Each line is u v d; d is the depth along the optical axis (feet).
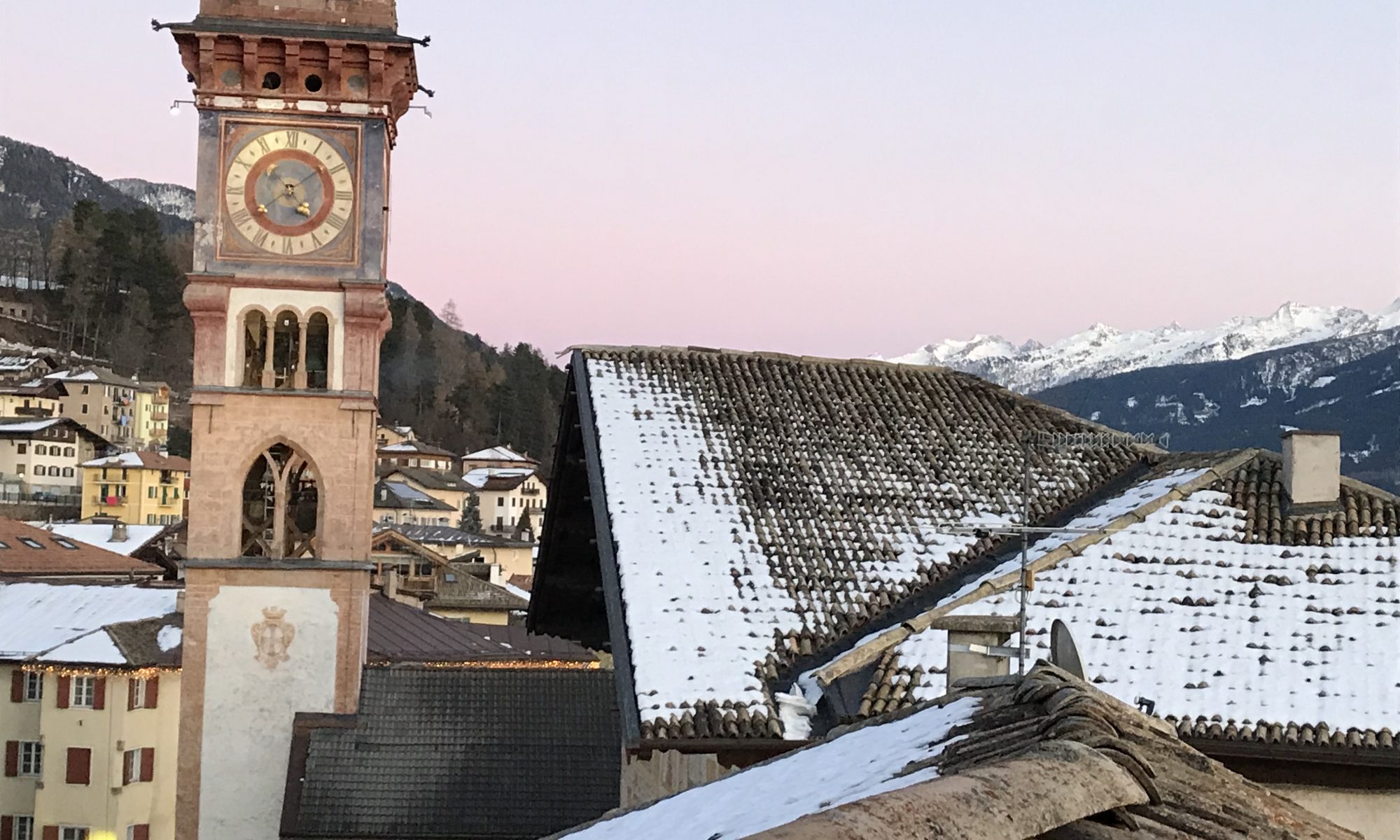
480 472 634.84
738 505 101.30
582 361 116.26
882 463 110.01
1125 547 90.48
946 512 105.09
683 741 81.82
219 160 139.64
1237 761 76.02
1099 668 80.38
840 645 90.38
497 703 143.64
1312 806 75.92
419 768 135.33
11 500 502.79
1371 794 75.72
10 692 216.95
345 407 140.15
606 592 94.17
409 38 139.74
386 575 245.86
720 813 46.03
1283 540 90.63
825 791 42.70
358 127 141.38
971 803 28.66
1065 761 32.60
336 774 133.59
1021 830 28.50
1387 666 79.05
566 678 147.74
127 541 363.97
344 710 138.51
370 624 213.05
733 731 82.12
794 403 116.67
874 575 96.73
